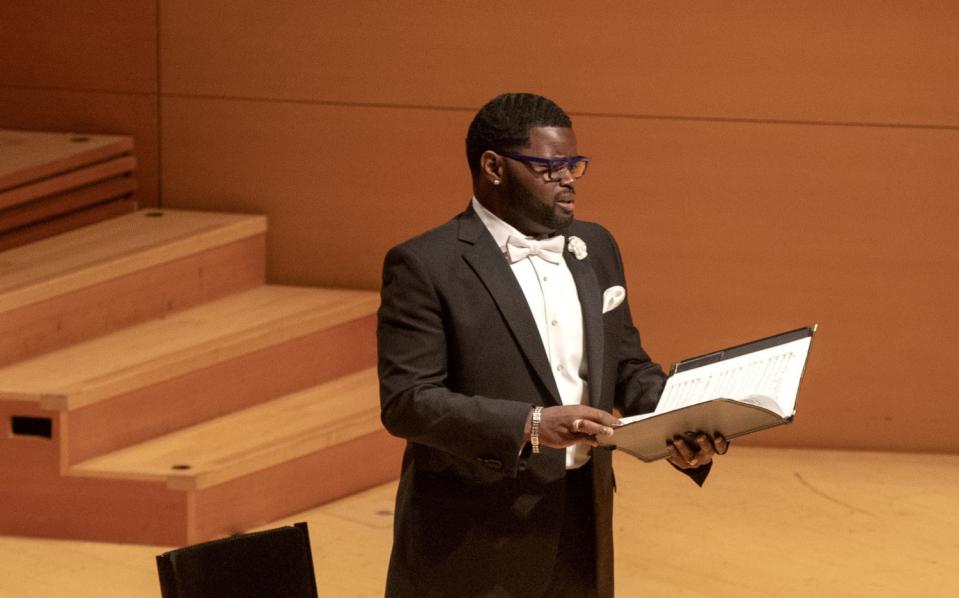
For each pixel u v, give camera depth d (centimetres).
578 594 875
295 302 1758
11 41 1869
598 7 1719
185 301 1716
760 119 1719
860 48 1692
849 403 1767
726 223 1745
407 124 1789
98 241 1697
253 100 1817
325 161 1816
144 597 1309
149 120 1847
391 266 858
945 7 1677
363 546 1437
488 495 849
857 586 1352
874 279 1741
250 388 1620
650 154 1741
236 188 1842
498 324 845
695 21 1706
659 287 1767
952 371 1752
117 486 1427
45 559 1392
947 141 1703
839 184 1723
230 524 1457
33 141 1819
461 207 1802
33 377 1469
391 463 1628
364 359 1772
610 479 873
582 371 873
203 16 1811
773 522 1520
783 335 847
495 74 1759
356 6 1770
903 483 1653
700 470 842
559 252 867
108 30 1841
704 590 1339
